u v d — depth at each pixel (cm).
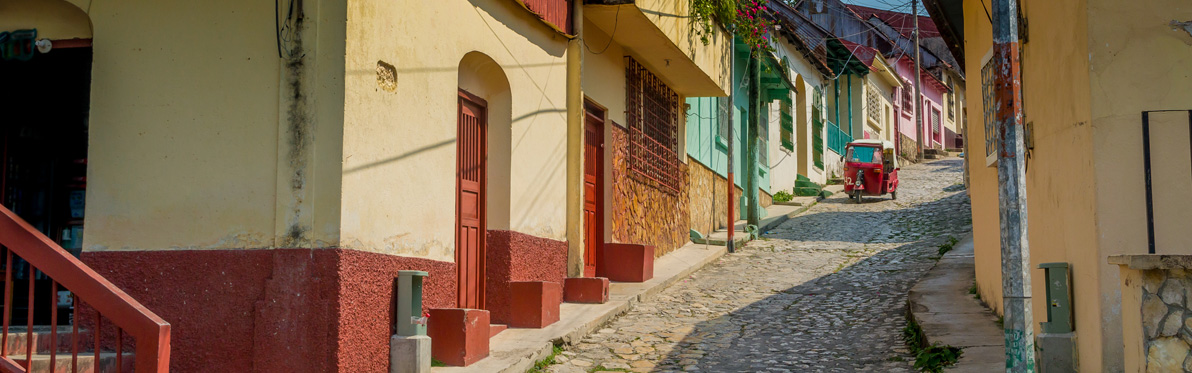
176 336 667
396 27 718
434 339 768
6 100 772
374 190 689
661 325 1034
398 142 721
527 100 966
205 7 686
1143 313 484
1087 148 648
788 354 902
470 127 908
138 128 688
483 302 925
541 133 1007
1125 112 634
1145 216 623
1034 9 775
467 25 834
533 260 991
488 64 896
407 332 718
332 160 652
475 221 916
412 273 722
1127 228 626
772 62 2017
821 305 1152
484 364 772
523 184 963
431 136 772
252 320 657
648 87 1386
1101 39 641
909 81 3850
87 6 704
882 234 1816
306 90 659
